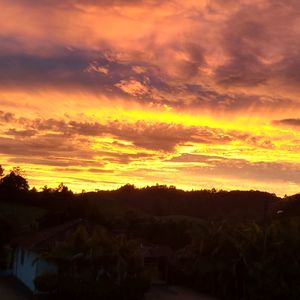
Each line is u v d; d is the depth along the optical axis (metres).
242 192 122.88
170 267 45.06
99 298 31.19
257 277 37.25
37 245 35.56
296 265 36.84
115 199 115.44
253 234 39.56
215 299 38.66
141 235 58.88
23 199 77.50
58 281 31.30
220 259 39.75
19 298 32.00
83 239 32.72
